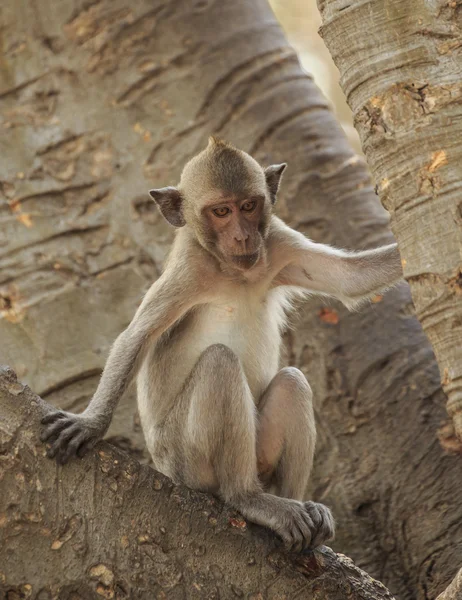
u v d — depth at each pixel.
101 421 9.62
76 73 15.54
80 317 14.45
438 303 7.75
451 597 7.84
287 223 14.61
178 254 11.12
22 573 8.35
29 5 15.76
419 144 7.92
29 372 14.17
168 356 11.41
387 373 13.53
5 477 8.48
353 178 14.99
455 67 7.91
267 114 15.19
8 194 15.13
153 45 15.50
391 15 8.08
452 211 7.74
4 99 15.66
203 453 10.42
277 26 16.06
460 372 7.60
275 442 10.95
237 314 11.38
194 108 15.23
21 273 14.69
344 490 13.03
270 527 9.71
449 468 12.79
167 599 8.62
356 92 8.31
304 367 13.83
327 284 11.53
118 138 15.27
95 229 14.94
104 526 8.62
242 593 8.93
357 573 9.53
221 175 10.74
